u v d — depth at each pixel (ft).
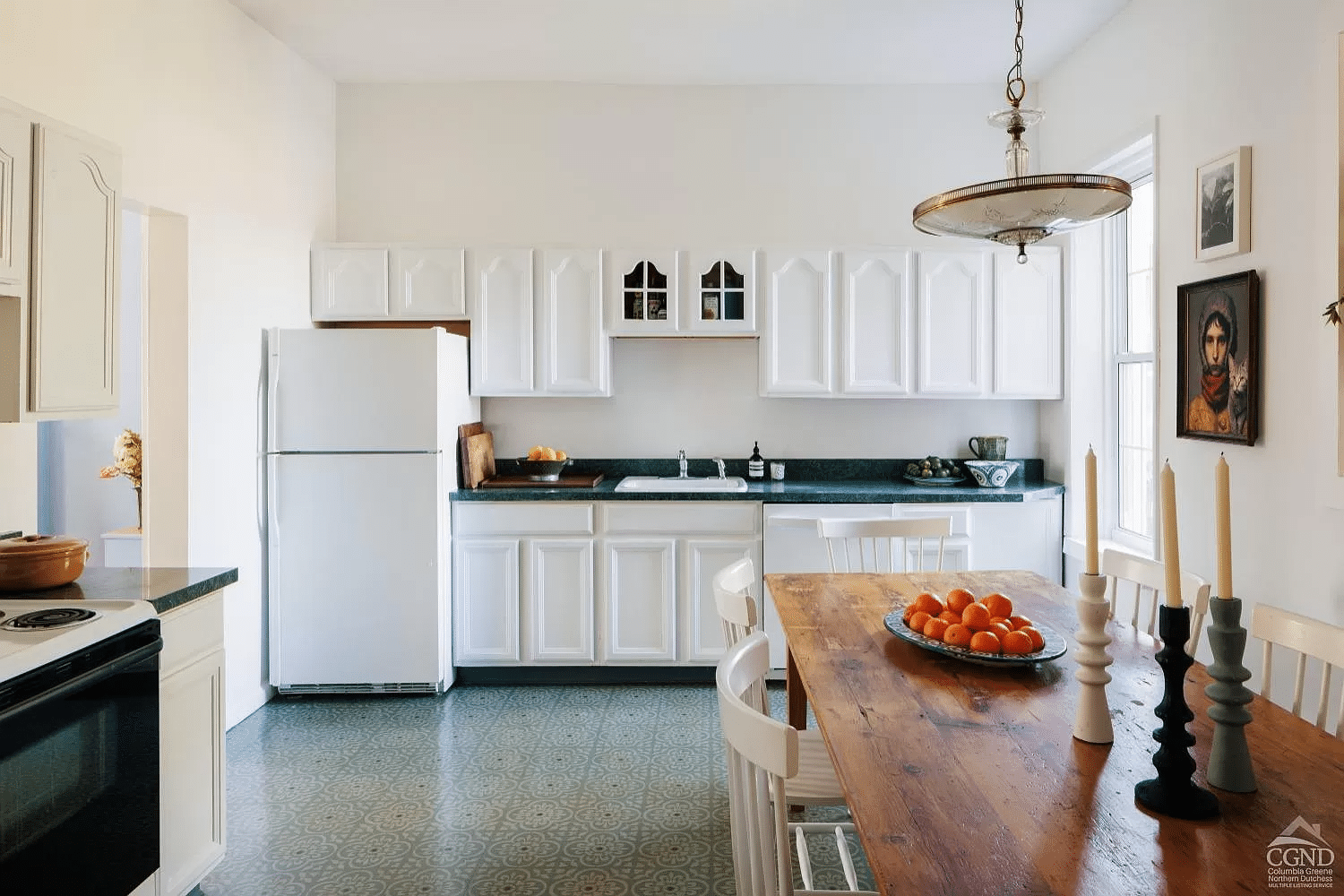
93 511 15.80
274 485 12.56
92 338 7.66
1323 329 7.91
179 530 10.87
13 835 5.31
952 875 3.50
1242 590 9.32
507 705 12.62
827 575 9.47
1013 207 6.08
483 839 8.73
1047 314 13.78
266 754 10.85
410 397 12.52
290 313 13.37
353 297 13.87
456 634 13.32
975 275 13.73
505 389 13.83
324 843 8.65
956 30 12.78
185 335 10.85
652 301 13.82
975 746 4.87
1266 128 8.85
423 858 8.36
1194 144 10.15
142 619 6.54
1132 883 3.42
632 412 15.03
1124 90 11.86
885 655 6.65
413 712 12.33
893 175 14.89
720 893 7.75
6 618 6.30
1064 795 4.24
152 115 10.20
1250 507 9.16
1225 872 3.50
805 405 15.02
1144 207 12.65
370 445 12.53
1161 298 10.89
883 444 15.05
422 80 14.76
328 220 14.62
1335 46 7.71
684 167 14.94
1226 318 9.41
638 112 14.94
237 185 11.98
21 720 5.38
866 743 4.92
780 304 13.76
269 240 12.78
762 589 13.21
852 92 14.89
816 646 6.88
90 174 7.58
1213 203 9.62
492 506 13.21
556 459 14.02
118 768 6.26
